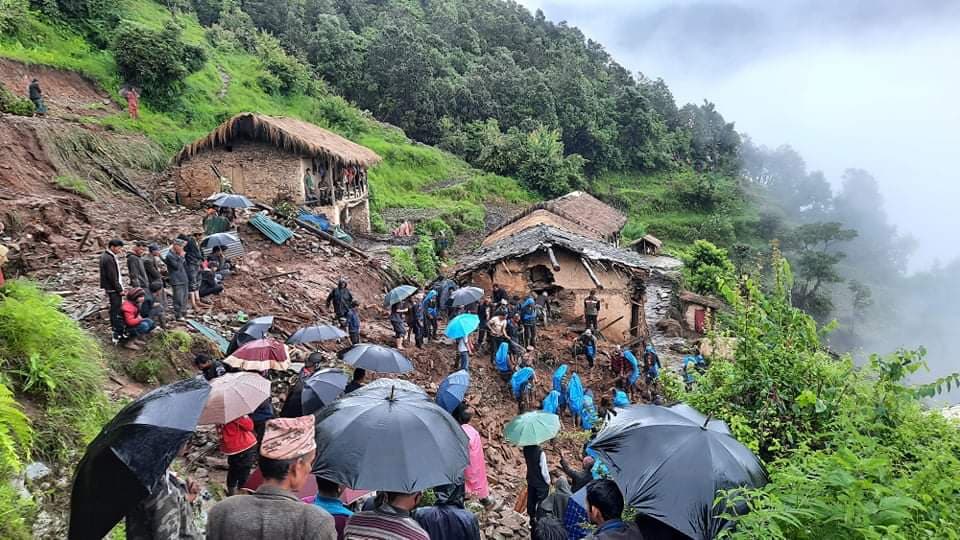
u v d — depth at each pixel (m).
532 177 58.28
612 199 73.88
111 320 9.66
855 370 6.69
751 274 7.89
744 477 4.36
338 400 5.15
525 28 95.00
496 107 71.56
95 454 3.19
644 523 4.29
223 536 3.12
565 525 6.40
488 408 13.20
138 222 17.14
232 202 16.89
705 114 104.62
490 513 8.44
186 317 11.92
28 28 30.59
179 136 30.42
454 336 12.98
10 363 6.52
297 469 3.34
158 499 3.50
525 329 15.91
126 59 32.19
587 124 76.56
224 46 48.28
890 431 5.73
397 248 24.22
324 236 19.92
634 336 19.36
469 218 42.97
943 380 6.02
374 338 14.50
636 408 5.18
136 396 8.54
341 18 70.38
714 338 8.25
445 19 84.44
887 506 3.54
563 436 12.75
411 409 4.83
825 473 3.95
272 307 14.19
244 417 6.87
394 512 4.05
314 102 49.78
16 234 13.33
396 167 49.34
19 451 5.50
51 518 5.34
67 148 19.44
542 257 19.05
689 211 76.88
